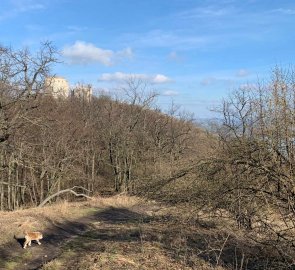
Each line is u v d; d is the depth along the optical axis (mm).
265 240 9359
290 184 8547
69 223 17500
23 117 24234
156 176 12133
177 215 11328
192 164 10555
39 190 36156
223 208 9750
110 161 45438
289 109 8547
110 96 49188
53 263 10750
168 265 10227
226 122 14422
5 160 28516
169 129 46344
